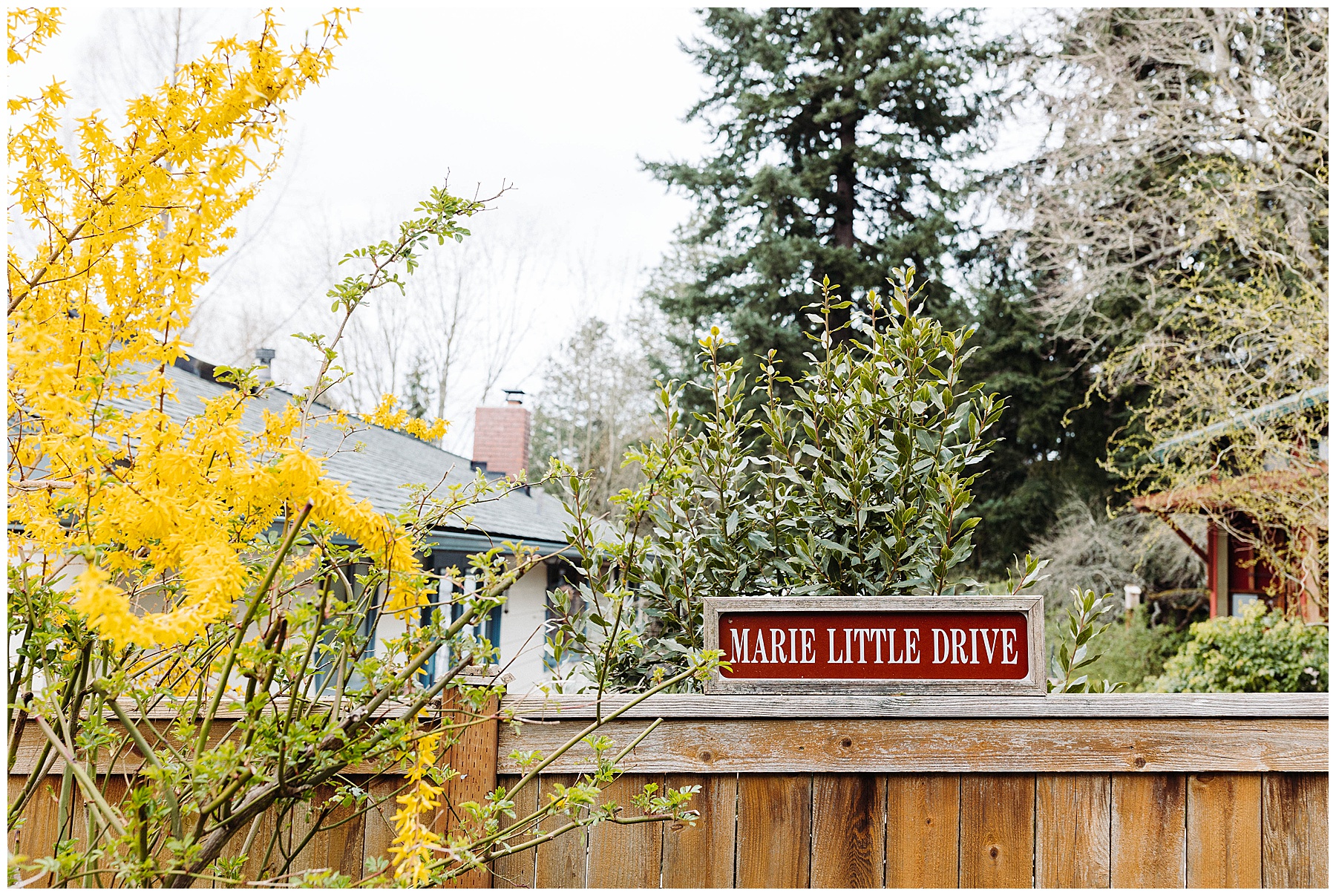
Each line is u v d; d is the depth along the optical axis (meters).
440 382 17.11
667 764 1.72
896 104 13.10
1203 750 1.73
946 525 2.05
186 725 1.36
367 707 1.41
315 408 6.36
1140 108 9.97
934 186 13.26
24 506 1.46
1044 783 1.74
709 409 12.14
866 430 2.16
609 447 18.67
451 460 12.20
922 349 2.20
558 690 1.90
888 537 2.09
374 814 1.69
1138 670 9.45
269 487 1.32
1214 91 9.41
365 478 6.23
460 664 1.44
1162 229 9.92
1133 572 11.62
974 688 1.73
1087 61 10.71
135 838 1.25
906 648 1.75
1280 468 7.83
